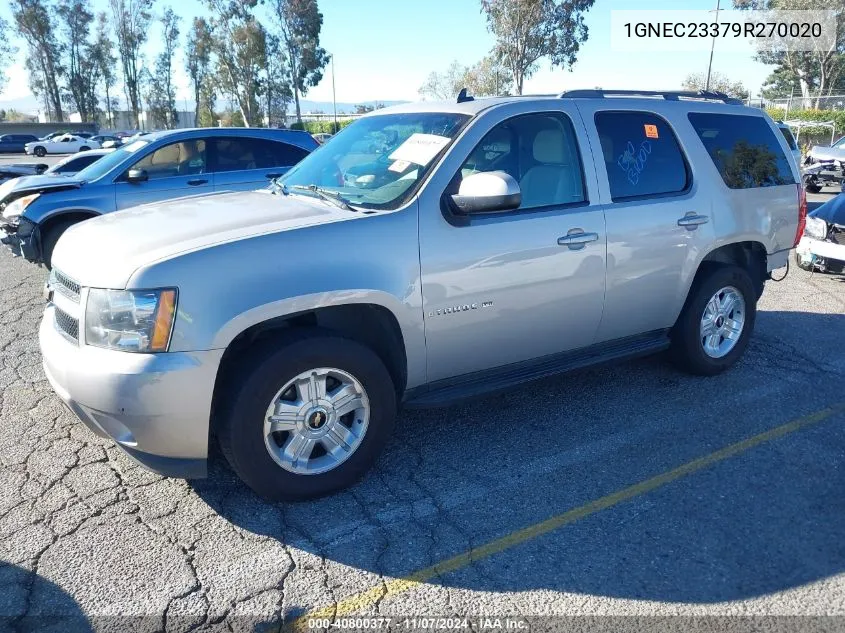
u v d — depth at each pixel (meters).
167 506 3.40
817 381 5.04
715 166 4.80
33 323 6.44
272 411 3.22
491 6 40.94
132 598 2.75
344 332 3.68
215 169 8.84
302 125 58.75
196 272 3.00
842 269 7.78
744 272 4.98
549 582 2.87
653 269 4.42
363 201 3.67
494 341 3.84
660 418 4.42
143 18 76.81
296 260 3.19
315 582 2.86
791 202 5.29
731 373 5.18
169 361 2.94
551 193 4.04
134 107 78.81
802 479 3.68
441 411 4.55
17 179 9.34
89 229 3.65
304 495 3.39
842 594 2.79
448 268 3.56
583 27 41.25
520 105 4.00
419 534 3.20
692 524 3.27
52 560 2.97
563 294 4.02
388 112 4.52
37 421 4.31
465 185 3.48
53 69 77.69
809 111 34.09
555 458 3.91
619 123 4.42
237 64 59.81
